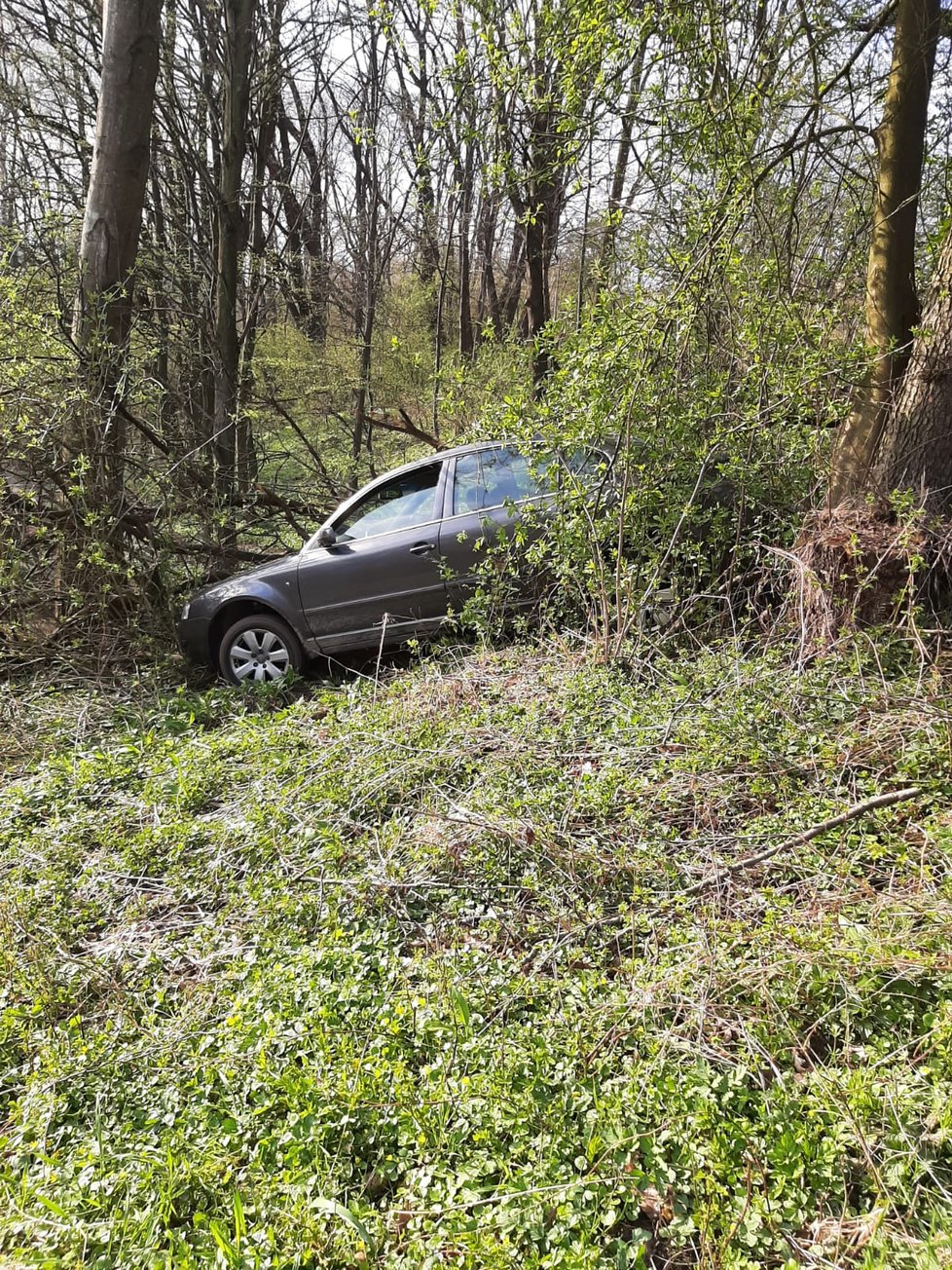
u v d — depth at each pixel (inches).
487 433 243.4
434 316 661.3
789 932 112.0
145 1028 122.3
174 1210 92.6
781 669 191.3
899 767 149.7
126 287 313.0
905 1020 101.4
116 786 201.0
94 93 496.4
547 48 214.7
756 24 230.4
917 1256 74.9
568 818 152.4
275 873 153.4
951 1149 85.3
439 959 125.2
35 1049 122.1
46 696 263.0
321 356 548.4
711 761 160.4
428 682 225.6
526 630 247.9
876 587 194.9
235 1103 105.1
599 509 225.1
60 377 287.1
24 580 282.4
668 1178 87.3
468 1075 102.7
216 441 382.9
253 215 627.8
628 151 264.2
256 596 278.1
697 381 227.1
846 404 212.8
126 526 303.6
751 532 226.1
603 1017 108.2
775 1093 93.4
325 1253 85.6
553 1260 80.0
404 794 173.2
